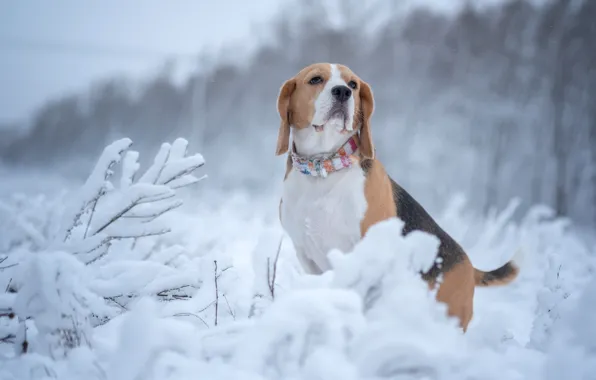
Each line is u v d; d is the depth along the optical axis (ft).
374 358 7.41
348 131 13.87
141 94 137.59
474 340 9.46
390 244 8.25
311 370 7.16
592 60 79.25
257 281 11.16
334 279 8.36
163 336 7.70
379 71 97.19
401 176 69.92
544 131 73.87
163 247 16.40
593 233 51.31
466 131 75.87
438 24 100.89
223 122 102.47
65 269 8.74
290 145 14.92
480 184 67.82
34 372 8.02
